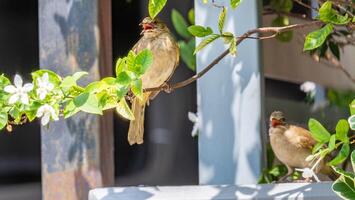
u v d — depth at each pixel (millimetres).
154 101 13102
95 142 7121
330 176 8141
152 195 5613
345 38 9562
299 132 8930
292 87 11516
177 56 8047
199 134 7363
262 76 7227
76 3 7172
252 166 7168
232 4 5758
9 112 5664
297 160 8945
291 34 9695
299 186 5824
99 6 7238
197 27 5902
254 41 7176
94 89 5512
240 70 7223
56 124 7133
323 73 11039
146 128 13148
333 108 11117
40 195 13766
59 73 7168
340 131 6035
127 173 13133
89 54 7164
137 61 5512
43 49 7219
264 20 9969
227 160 7262
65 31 7184
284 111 11469
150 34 7961
